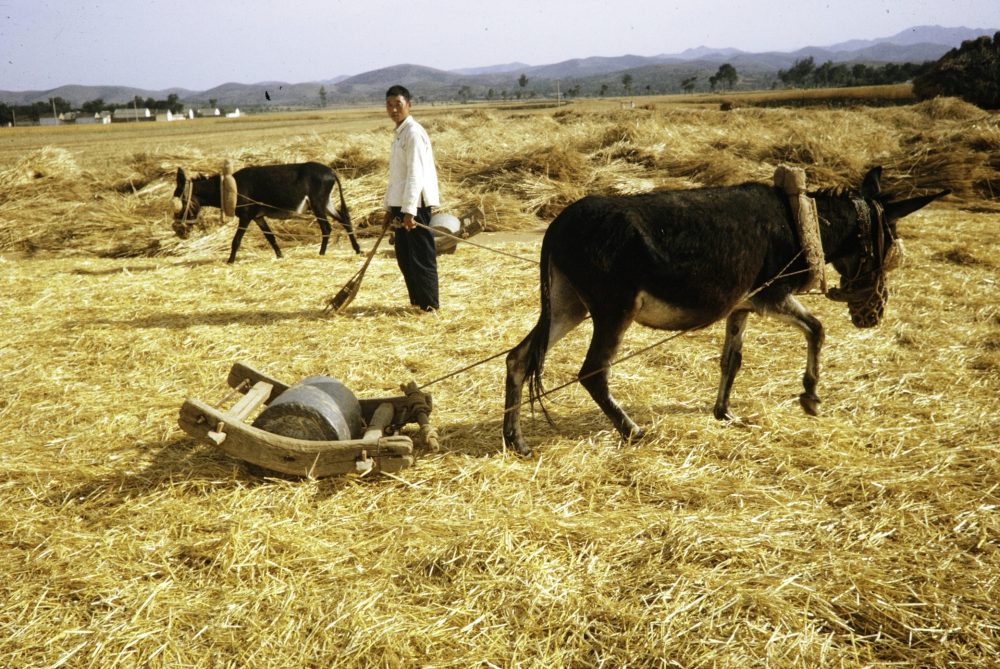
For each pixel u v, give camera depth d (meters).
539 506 3.96
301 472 4.13
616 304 4.32
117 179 15.88
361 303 8.15
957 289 7.92
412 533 3.68
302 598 3.19
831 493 4.02
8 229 12.93
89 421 5.14
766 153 17.19
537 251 10.80
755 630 2.95
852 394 5.33
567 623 3.01
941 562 3.36
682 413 5.12
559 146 16.67
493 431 4.91
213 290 8.79
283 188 10.23
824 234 4.78
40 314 7.84
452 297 8.34
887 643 2.91
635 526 3.70
